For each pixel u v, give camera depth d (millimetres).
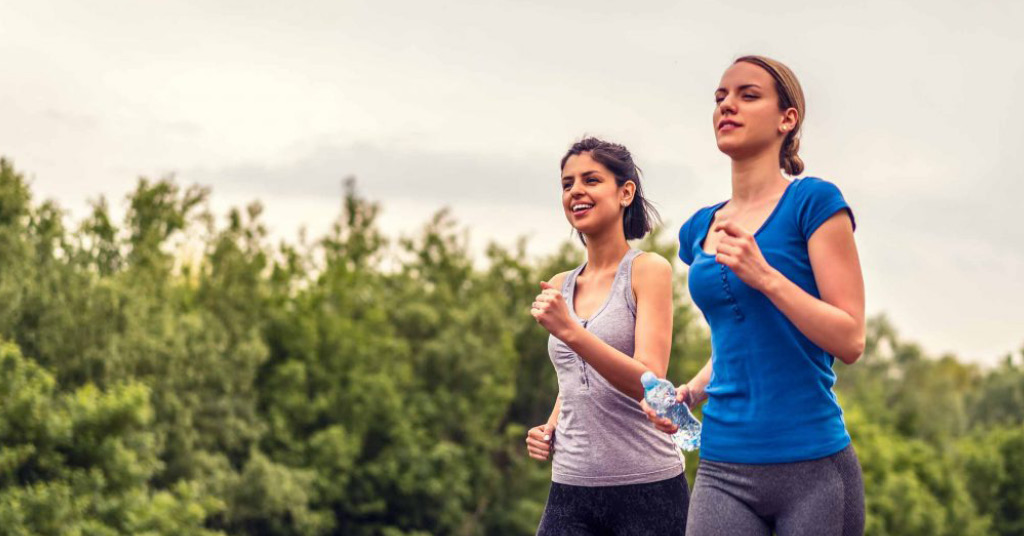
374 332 41188
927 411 69125
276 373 37031
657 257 4016
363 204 49156
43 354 28047
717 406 3178
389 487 38531
